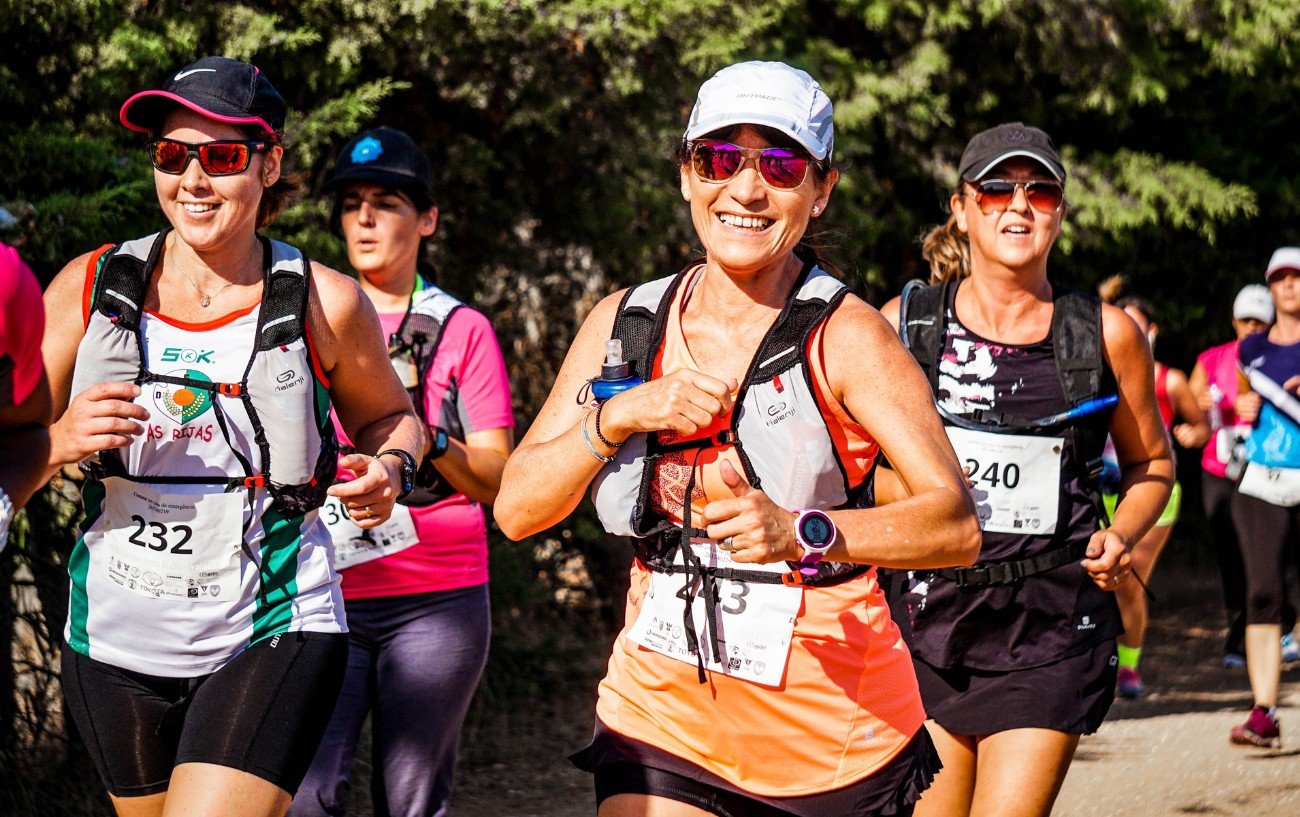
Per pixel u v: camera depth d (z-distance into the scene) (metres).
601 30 10.10
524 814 8.90
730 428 3.92
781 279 4.09
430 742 5.93
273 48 9.09
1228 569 12.73
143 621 4.44
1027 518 5.61
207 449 4.38
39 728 7.93
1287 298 11.16
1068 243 16.11
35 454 3.89
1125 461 6.03
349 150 6.54
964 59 16.14
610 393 3.92
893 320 6.04
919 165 15.70
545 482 3.98
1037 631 5.52
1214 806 8.88
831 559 3.70
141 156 8.04
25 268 3.48
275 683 4.35
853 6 14.60
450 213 11.62
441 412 6.27
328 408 4.59
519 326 12.68
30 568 7.96
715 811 3.98
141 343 4.38
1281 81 17.78
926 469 3.81
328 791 5.73
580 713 11.13
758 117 3.88
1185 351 20.14
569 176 11.60
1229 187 16.55
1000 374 5.76
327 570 4.57
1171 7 15.73
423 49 9.92
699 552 3.98
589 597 12.91
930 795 5.60
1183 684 12.98
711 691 3.98
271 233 8.73
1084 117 17.31
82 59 8.18
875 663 4.01
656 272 13.01
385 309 6.52
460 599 6.10
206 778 4.22
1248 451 10.68
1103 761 10.02
